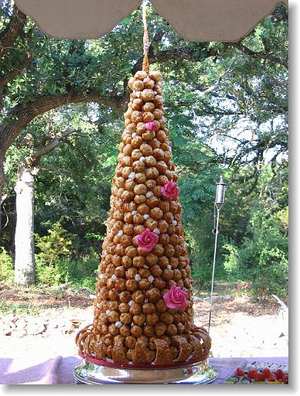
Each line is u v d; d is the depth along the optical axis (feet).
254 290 24.48
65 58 20.51
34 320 22.02
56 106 21.15
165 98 25.58
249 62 24.76
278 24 23.25
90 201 29.09
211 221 26.16
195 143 26.71
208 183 26.13
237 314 22.97
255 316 22.75
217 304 23.89
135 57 21.36
